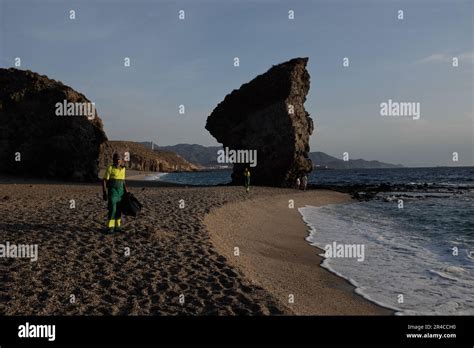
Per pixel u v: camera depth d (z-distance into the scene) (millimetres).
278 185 48312
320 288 8875
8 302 5930
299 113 49906
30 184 31844
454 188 54969
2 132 41438
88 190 27172
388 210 27922
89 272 7395
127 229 11297
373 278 9930
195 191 28891
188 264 8195
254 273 8922
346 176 127312
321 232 17484
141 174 112500
